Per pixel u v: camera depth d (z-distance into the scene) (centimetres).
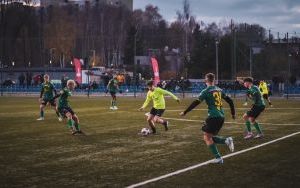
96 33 11738
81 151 1470
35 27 10869
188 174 1126
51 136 1838
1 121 2452
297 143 1627
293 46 9225
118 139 1745
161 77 8850
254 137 1772
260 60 8550
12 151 1475
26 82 7562
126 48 11069
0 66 10075
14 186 1016
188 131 1994
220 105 1247
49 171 1169
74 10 12419
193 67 8631
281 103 4109
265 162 1273
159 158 1342
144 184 1025
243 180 1061
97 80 7688
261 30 11394
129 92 6138
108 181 1058
